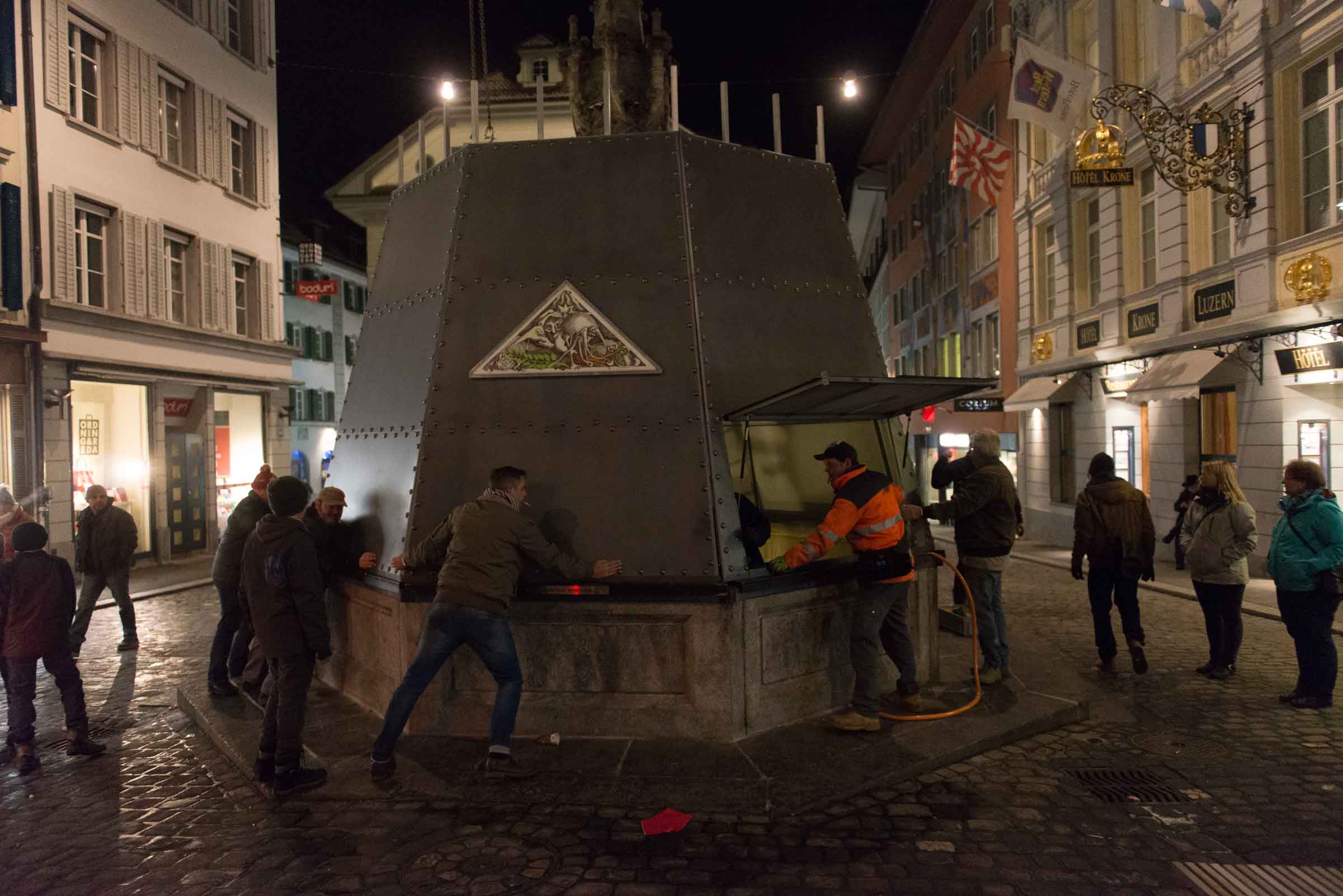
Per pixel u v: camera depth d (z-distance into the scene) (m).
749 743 4.79
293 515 4.62
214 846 3.92
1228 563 6.52
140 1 15.87
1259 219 11.81
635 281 5.37
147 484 16.09
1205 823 4.02
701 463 4.96
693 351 5.20
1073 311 17.67
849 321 6.09
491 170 5.78
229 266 18.67
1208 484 6.68
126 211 15.52
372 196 25.69
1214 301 12.98
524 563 4.70
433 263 5.81
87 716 5.52
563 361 5.26
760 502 6.82
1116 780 4.53
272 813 4.22
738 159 5.91
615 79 6.67
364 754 4.78
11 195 12.92
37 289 13.40
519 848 3.80
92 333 14.66
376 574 5.40
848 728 4.91
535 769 4.44
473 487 5.09
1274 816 4.09
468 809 4.19
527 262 5.51
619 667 4.88
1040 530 19.08
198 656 8.33
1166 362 13.84
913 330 31.62
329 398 36.78
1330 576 5.69
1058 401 18.28
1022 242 20.00
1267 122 11.64
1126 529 6.60
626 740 4.82
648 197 5.55
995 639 5.96
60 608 5.21
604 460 5.04
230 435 18.91
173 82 16.94
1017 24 20.22
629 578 4.79
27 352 13.23
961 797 4.31
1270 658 7.24
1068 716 5.44
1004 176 16.28
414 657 4.96
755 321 5.53
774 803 4.15
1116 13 15.57
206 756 5.18
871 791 4.37
